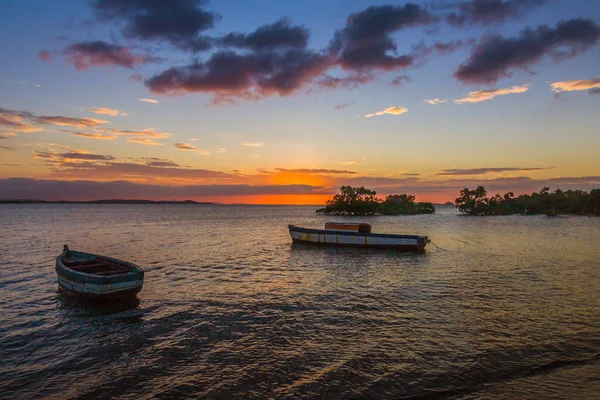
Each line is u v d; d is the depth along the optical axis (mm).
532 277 26203
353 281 25109
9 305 19250
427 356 12664
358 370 11672
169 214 182250
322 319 16781
